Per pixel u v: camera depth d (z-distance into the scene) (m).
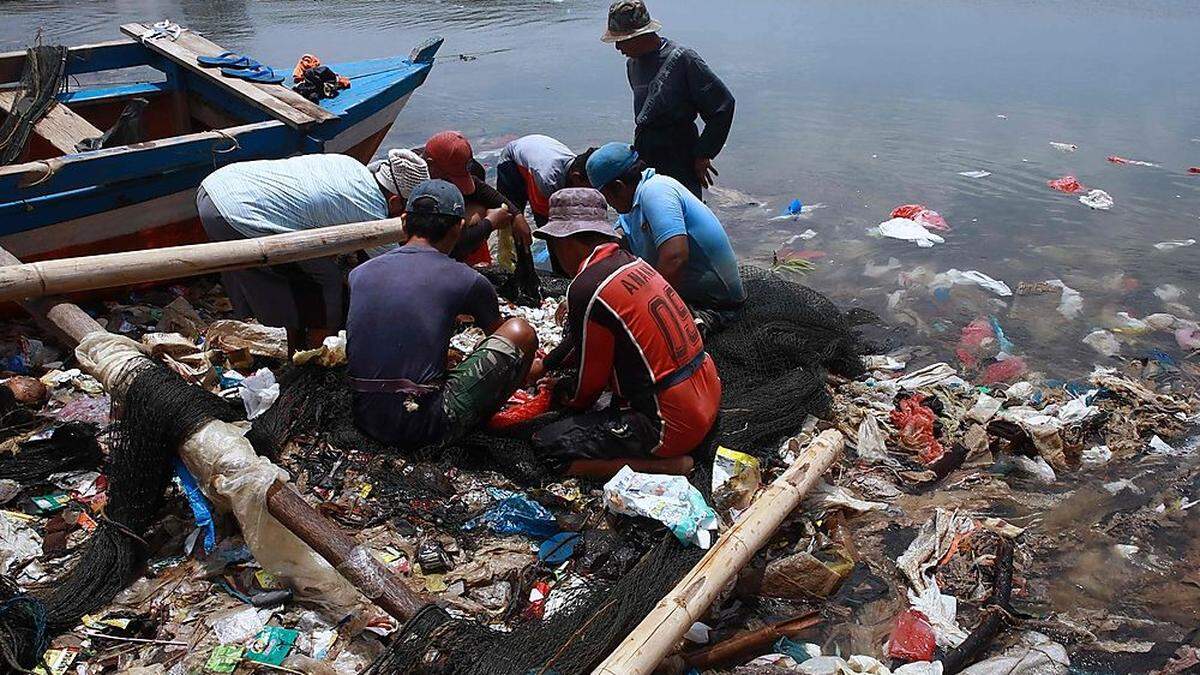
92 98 7.00
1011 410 5.44
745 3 19.56
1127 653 3.81
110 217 5.69
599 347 4.36
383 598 3.37
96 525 4.03
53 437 4.40
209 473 3.79
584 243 4.57
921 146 10.46
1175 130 11.22
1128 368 6.07
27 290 4.36
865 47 15.30
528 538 4.18
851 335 6.16
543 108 11.38
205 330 5.66
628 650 3.20
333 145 6.81
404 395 4.47
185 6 16.86
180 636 3.54
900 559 4.22
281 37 14.56
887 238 8.10
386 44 14.38
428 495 4.34
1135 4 19.69
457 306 4.62
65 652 3.41
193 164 5.93
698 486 4.38
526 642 3.39
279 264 5.20
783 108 11.76
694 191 7.42
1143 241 8.11
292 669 3.38
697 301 5.91
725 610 3.97
